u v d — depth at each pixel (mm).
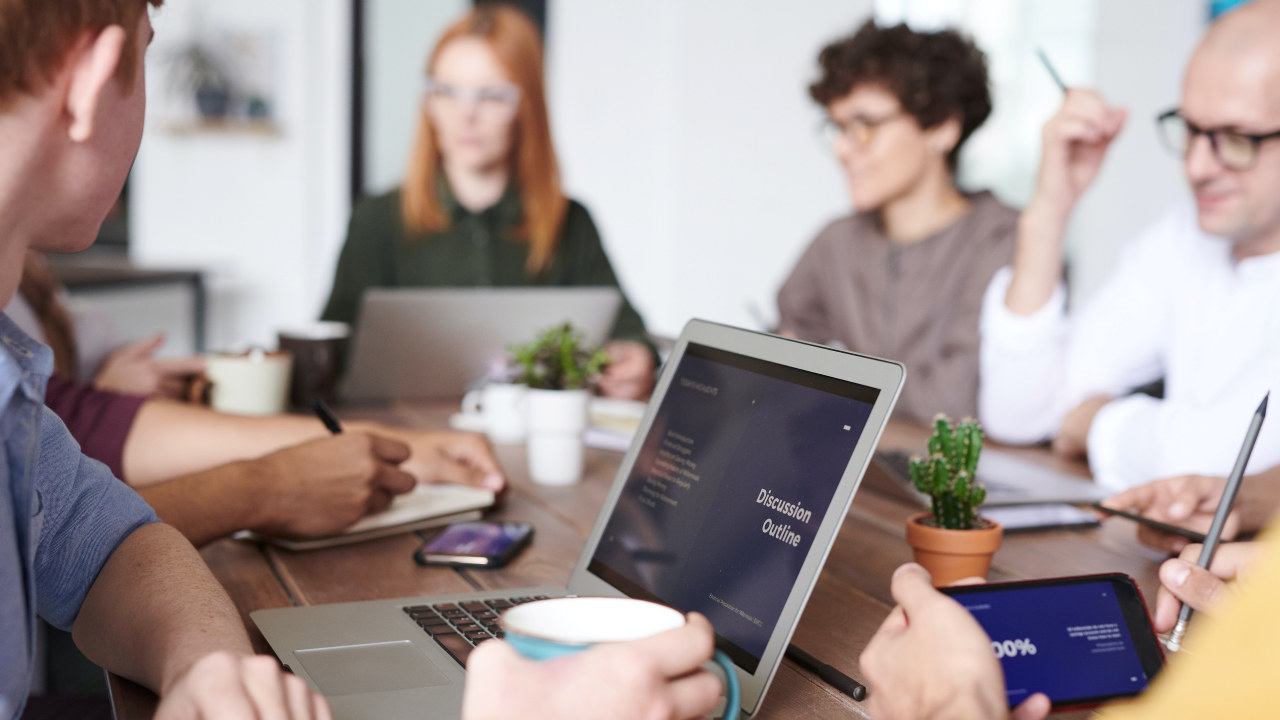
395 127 4383
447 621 781
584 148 4707
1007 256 2248
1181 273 1755
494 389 1631
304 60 4211
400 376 1849
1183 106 1558
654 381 1994
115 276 3355
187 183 4223
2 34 499
